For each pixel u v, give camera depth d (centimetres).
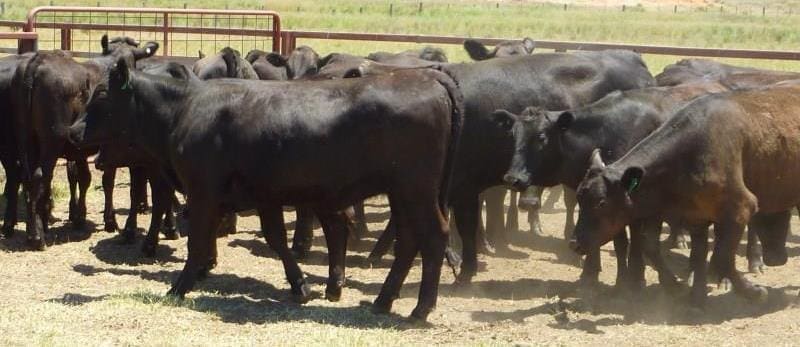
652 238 962
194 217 888
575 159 950
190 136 876
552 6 7675
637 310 909
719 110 874
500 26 4966
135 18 3972
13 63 1141
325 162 841
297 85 867
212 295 921
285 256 916
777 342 800
